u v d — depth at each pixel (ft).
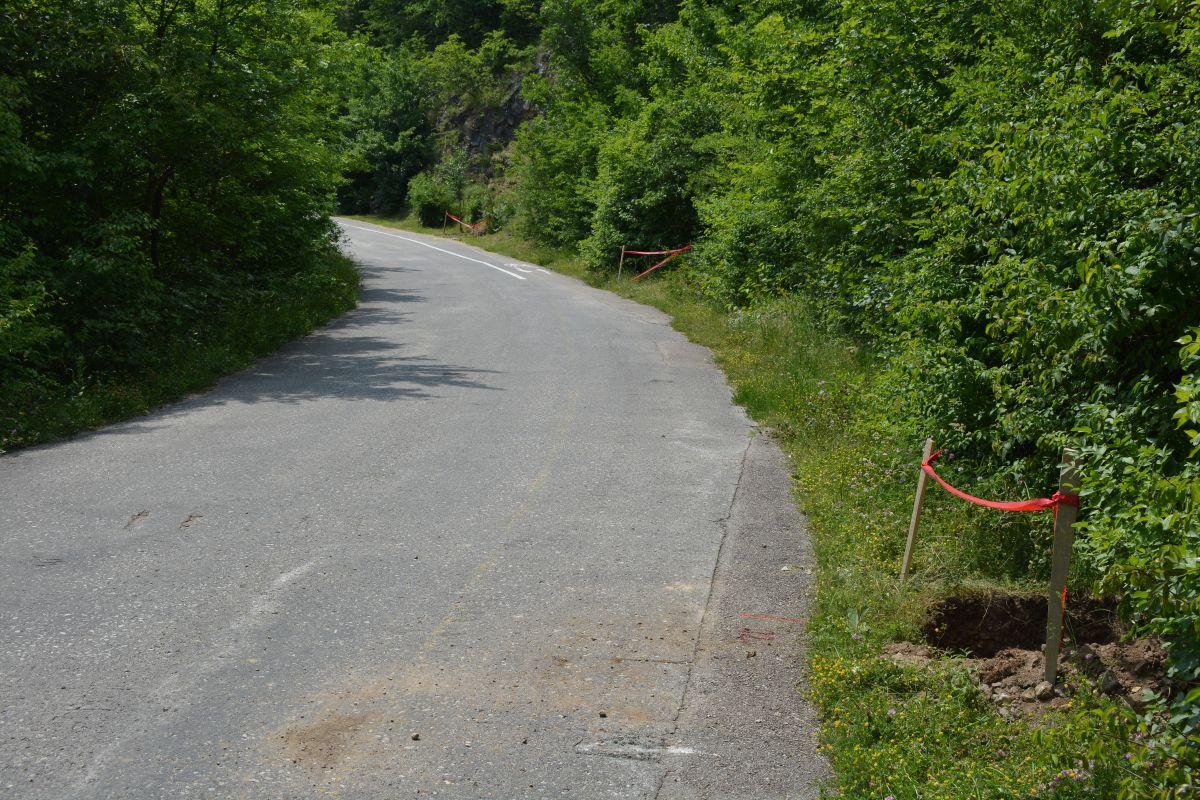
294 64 54.34
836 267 42.88
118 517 23.13
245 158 52.26
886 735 13.97
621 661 16.52
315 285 65.36
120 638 16.92
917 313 24.73
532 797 12.76
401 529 22.66
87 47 44.19
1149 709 12.36
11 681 15.35
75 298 40.16
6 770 12.99
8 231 38.47
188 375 40.06
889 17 37.78
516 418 34.37
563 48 122.52
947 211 25.05
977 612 18.25
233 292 56.59
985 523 20.57
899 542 21.11
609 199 89.71
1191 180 18.28
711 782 13.20
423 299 72.84
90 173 42.65
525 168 120.98
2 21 42.04
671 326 60.03
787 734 14.44
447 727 14.39
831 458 27.40
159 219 51.31
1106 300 17.19
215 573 19.85
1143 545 13.65
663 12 117.39
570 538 22.29
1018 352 20.25
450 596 18.99
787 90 49.08
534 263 108.17
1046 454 20.44
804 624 18.04
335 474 26.99
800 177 49.39
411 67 183.93
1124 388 18.63
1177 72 20.85
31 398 33.42
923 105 34.68
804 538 22.63
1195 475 13.53
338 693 15.30
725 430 33.14
